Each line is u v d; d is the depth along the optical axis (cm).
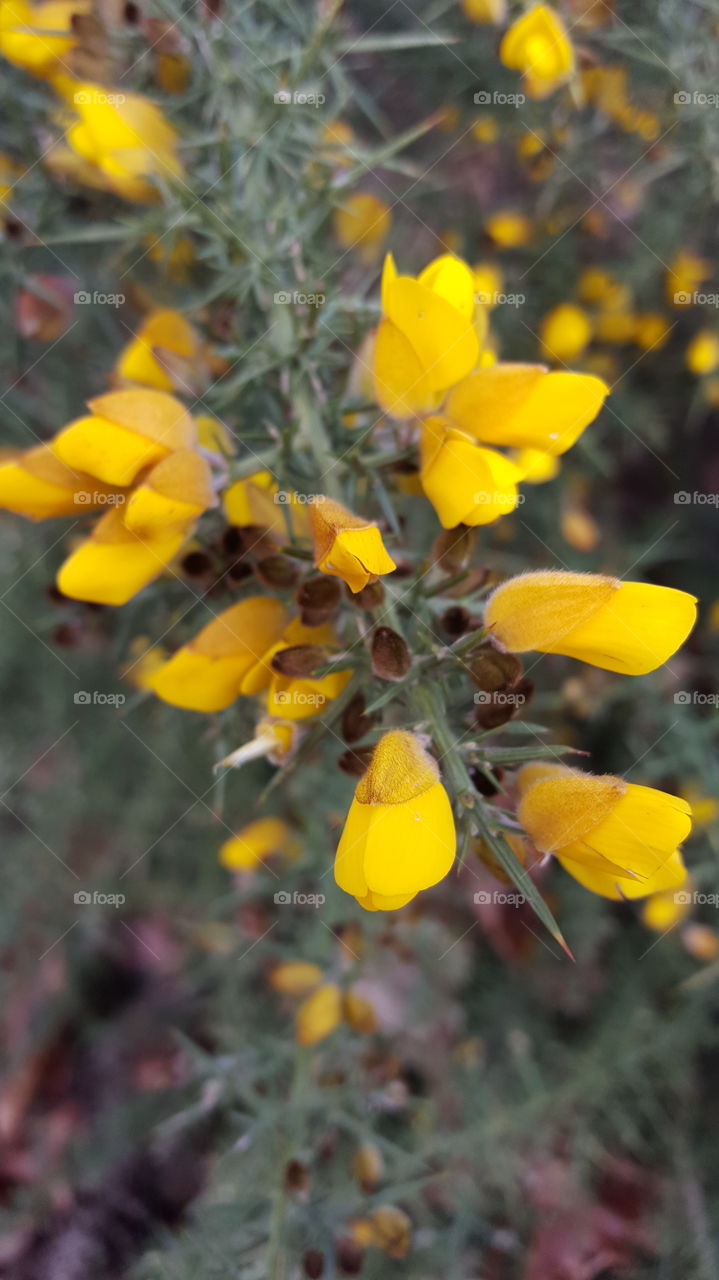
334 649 12
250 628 13
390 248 22
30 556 23
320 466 14
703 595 26
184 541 13
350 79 22
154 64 16
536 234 23
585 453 23
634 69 20
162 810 24
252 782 22
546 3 17
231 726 15
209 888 24
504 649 12
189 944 25
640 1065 21
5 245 18
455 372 13
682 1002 22
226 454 13
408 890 11
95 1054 25
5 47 16
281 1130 17
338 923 18
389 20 23
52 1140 24
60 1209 23
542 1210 21
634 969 23
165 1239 19
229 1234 17
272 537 13
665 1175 22
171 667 13
